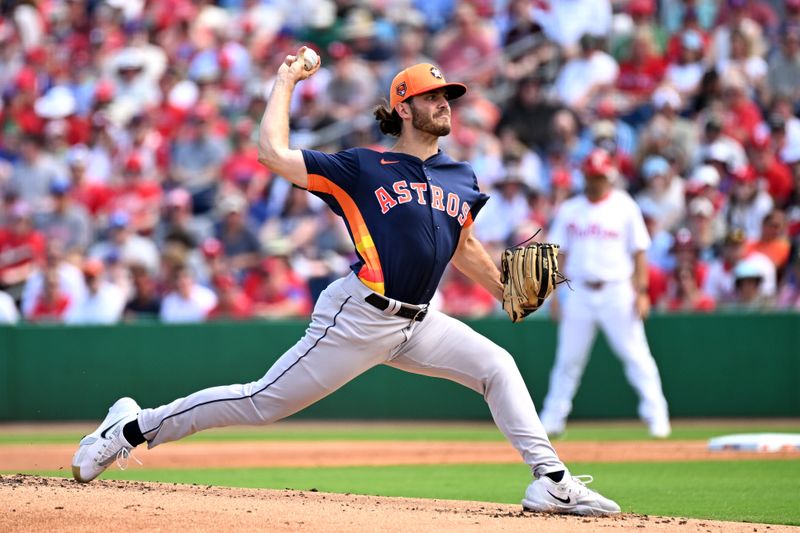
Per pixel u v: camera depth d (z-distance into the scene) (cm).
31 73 5809
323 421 4262
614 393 4100
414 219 1619
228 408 1700
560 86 5072
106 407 4194
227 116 5456
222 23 5912
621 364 4097
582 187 4606
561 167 4734
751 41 5094
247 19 5844
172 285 4338
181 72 5656
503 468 2728
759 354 4031
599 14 5203
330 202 1641
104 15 6012
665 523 1580
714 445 3066
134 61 5666
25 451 3016
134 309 4397
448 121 1659
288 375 1669
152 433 1755
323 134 5116
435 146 1694
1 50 5966
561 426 3538
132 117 5438
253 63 5703
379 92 5266
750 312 4038
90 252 4894
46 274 4412
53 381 4222
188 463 2834
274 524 1429
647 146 4688
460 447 3259
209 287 4438
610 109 4925
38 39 6041
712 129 4672
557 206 4569
